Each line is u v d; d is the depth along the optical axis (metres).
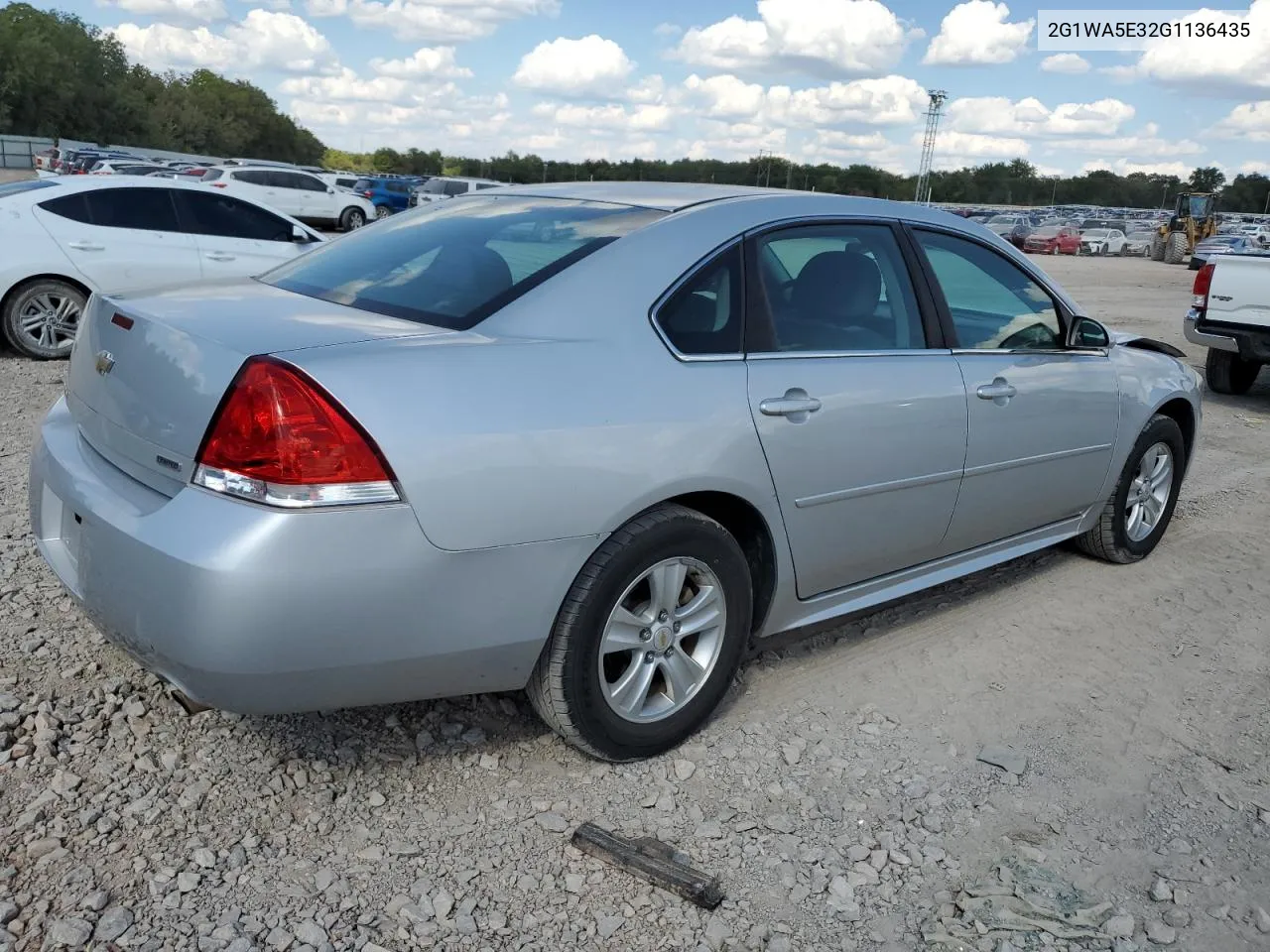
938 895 2.55
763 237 3.22
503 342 2.65
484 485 2.47
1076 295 19.95
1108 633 4.16
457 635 2.52
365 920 2.34
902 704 3.47
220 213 9.48
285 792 2.77
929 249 3.75
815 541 3.30
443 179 32.12
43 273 8.49
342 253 3.44
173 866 2.46
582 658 2.75
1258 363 9.87
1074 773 3.13
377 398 2.37
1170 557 5.12
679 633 2.99
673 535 2.84
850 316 3.41
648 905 2.45
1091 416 4.32
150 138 100.06
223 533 2.28
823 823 2.80
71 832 2.54
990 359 3.84
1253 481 6.70
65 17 94.31
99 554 2.49
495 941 2.31
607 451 2.67
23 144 64.00
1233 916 2.53
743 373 3.01
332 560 2.31
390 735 3.07
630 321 2.85
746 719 3.31
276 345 2.42
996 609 4.34
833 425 3.20
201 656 2.30
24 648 3.38
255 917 2.32
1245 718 3.53
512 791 2.86
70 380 3.09
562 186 3.64
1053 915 2.49
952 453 3.64
